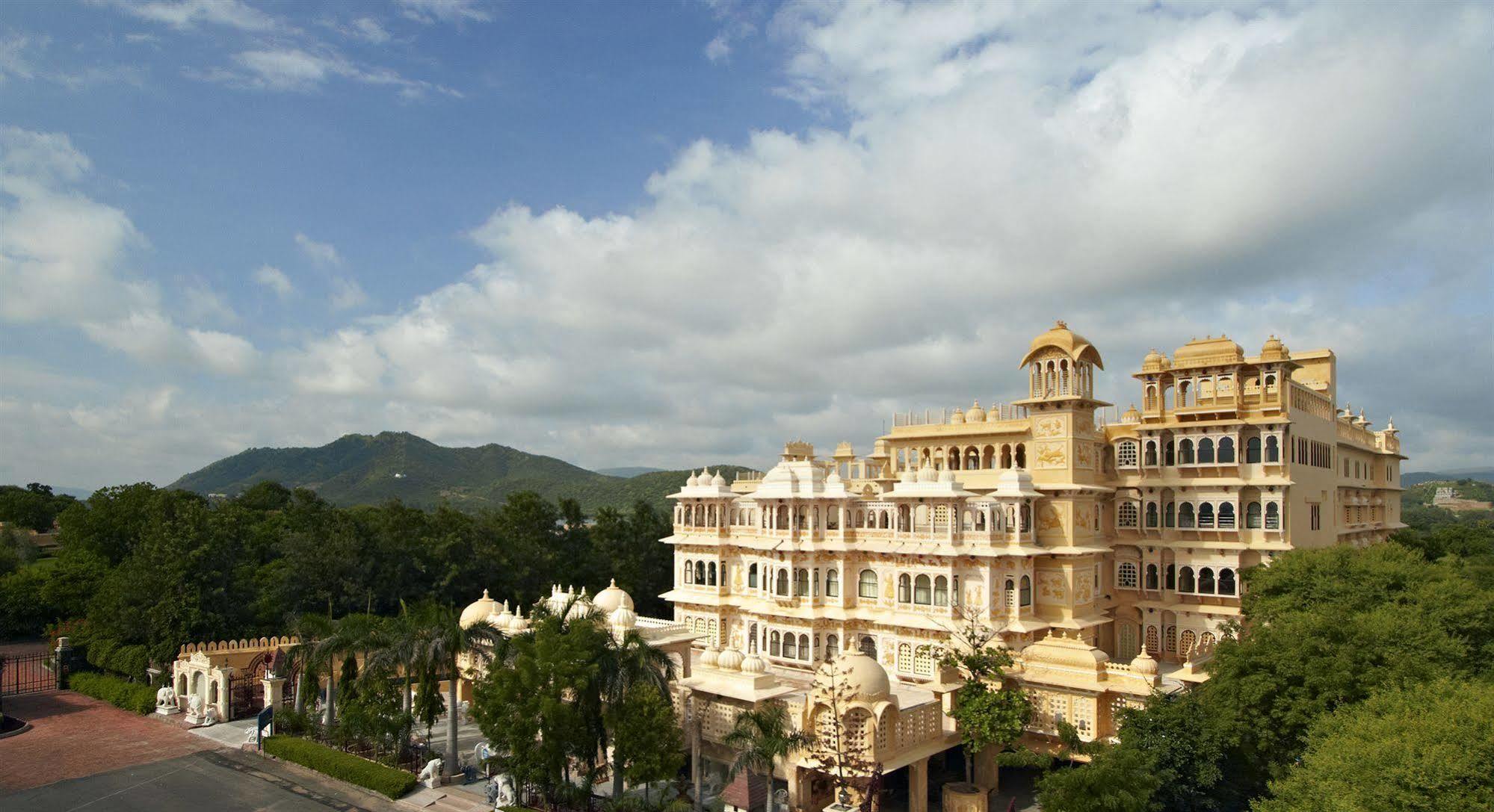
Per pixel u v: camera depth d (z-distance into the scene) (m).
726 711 49.91
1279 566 56.31
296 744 57.81
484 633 53.44
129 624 74.31
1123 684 47.28
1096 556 68.75
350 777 53.69
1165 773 39.78
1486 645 47.03
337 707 61.75
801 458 87.44
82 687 77.25
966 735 48.69
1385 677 40.94
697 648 67.25
